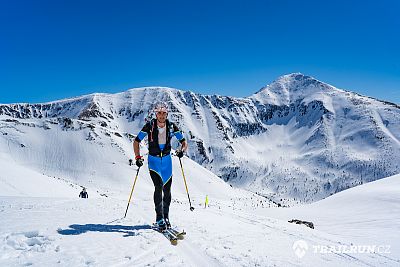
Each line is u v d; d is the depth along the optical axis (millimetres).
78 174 170250
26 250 5695
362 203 41281
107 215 9922
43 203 13891
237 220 12273
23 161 186250
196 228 8570
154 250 6129
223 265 5711
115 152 188625
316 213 42250
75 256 5445
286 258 6523
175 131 8156
